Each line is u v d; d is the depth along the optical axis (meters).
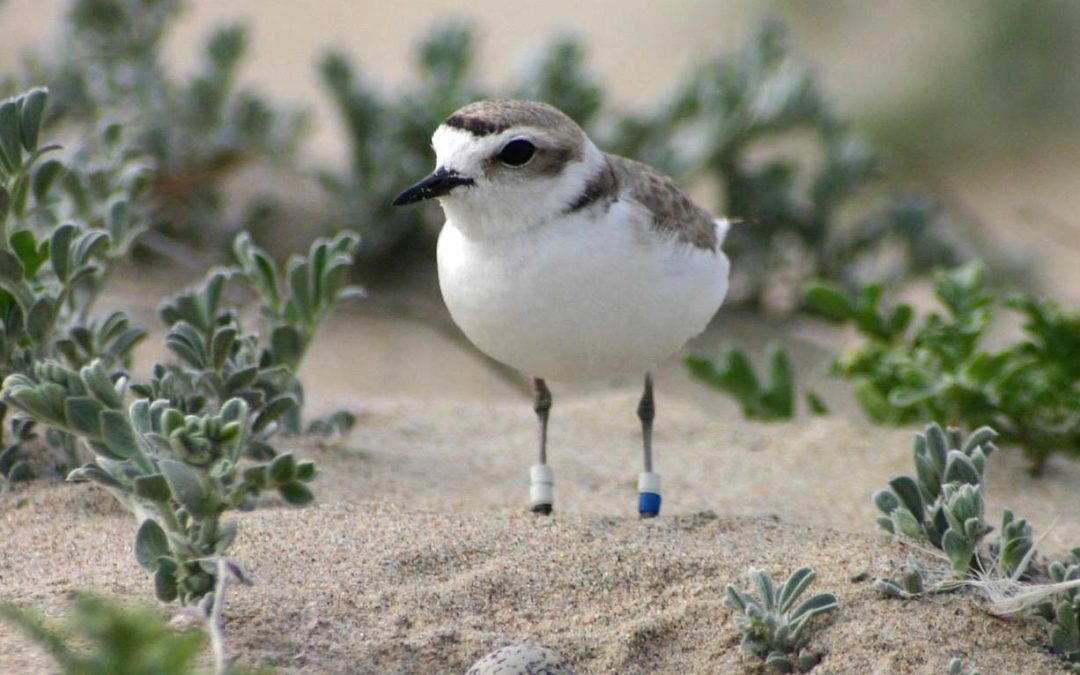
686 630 6.45
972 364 10.11
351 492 8.67
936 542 7.07
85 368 6.14
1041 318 10.49
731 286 16.70
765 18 17.22
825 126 16.69
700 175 16.66
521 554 7.07
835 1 25.30
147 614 4.68
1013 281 17.02
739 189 16.45
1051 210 20.66
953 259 16.72
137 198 9.79
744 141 16.36
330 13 26.86
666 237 7.47
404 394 13.59
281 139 16.36
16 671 5.37
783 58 16.70
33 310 7.79
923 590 6.55
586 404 11.91
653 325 7.55
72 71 15.47
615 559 7.03
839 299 11.45
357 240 9.21
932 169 22.28
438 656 6.08
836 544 7.29
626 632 6.40
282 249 15.82
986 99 23.08
